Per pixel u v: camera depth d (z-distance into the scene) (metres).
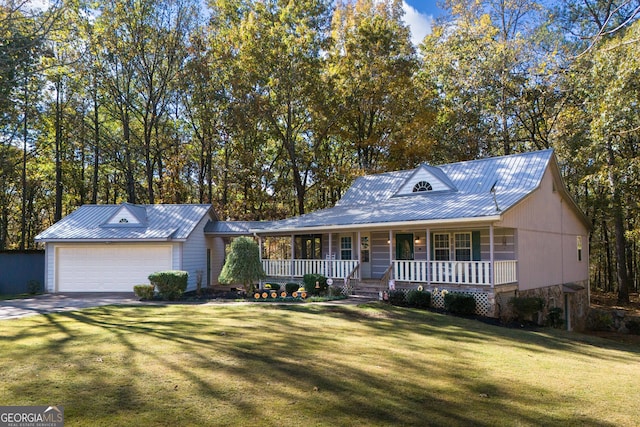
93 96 28.41
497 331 11.82
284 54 26.41
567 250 20.25
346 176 28.30
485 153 29.61
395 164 28.78
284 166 32.56
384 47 27.53
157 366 6.87
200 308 13.66
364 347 8.81
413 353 8.51
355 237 20.47
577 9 20.78
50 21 18.09
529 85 26.86
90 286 19.78
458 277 14.88
